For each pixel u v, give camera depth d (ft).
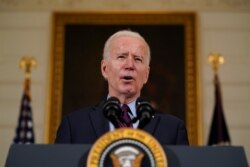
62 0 26.86
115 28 26.30
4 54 25.99
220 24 26.66
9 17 26.71
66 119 7.67
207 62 25.89
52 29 26.21
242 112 25.11
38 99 25.11
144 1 26.84
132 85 7.75
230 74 25.76
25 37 26.37
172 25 26.37
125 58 7.83
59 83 25.40
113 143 5.40
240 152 5.57
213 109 24.86
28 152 5.53
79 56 25.91
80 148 5.56
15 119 24.84
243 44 26.32
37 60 25.89
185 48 25.98
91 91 25.34
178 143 7.34
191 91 25.18
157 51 25.90
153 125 7.32
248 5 26.94
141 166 5.33
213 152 5.55
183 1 26.86
